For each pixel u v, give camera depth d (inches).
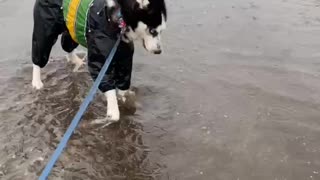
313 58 77.4
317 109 65.2
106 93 63.0
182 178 53.7
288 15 92.0
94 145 59.8
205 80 72.3
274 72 73.9
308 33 85.0
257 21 89.8
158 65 76.7
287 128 61.6
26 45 83.4
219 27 88.1
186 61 77.6
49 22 65.8
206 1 99.3
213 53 79.7
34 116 65.1
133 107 66.7
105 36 58.0
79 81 73.5
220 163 55.9
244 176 53.9
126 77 65.6
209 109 65.7
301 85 70.5
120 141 60.5
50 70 76.2
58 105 67.8
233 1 99.0
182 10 95.0
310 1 98.5
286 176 53.9
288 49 80.3
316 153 57.3
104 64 56.1
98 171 55.3
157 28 56.2
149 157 57.4
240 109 65.6
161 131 61.9
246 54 79.1
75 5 60.9
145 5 53.7
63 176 54.3
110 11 55.9
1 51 81.4
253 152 57.6
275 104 66.4
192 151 58.0
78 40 63.2
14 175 54.2
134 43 62.6
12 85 71.9
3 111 65.6
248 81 71.7
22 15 94.5
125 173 55.1
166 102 67.7
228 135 60.6
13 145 59.2
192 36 85.2
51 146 59.4
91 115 65.4
